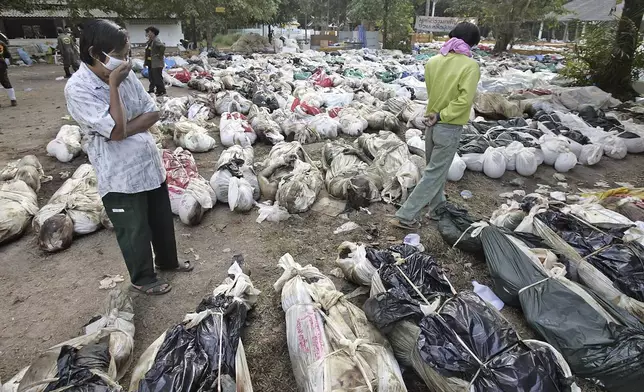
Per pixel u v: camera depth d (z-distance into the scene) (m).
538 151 5.77
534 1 20.66
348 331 2.30
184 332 2.23
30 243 3.77
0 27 23.03
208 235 3.98
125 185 2.64
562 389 1.97
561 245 3.17
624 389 2.19
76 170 4.98
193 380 1.92
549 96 8.71
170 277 3.32
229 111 8.08
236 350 2.21
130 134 2.56
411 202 3.91
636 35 9.61
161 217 3.08
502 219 3.79
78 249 3.71
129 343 2.42
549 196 4.86
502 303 2.98
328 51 22.03
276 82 10.59
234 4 19.95
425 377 2.13
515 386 1.88
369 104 8.68
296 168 4.64
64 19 23.11
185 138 6.29
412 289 2.57
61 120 7.89
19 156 5.84
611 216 3.61
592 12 23.52
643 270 2.83
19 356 2.54
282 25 36.22
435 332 2.17
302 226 4.15
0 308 2.95
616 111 8.27
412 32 25.88
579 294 2.63
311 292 2.53
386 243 3.82
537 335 2.66
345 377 1.99
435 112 3.65
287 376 2.44
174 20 25.83
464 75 3.42
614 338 2.30
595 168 5.96
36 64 18.09
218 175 4.51
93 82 2.39
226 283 2.86
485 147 5.71
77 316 2.89
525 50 21.92
